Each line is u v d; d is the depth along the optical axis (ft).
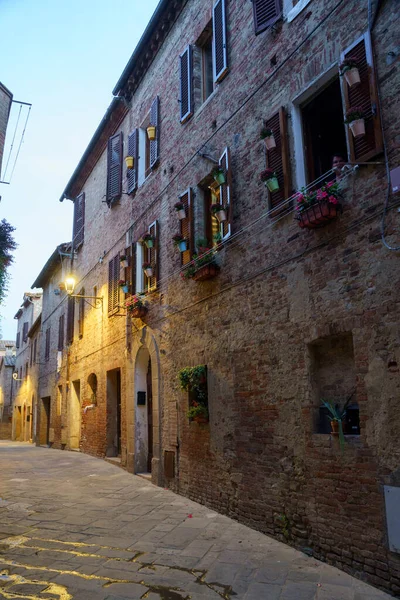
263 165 25.11
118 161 49.52
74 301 66.54
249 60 27.17
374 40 18.76
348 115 18.40
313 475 19.89
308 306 20.99
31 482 36.83
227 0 30.04
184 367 31.94
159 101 40.27
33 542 21.88
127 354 43.39
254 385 24.18
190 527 23.90
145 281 41.93
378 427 17.10
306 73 22.45
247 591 16.29
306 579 17.17
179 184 35.27
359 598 15.61
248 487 24.09
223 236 27.81
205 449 28.66
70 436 63.98
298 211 20.74
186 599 15.74
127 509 27.78
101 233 55.16
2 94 46.85
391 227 17.37
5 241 39.37
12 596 16.02
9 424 136.05
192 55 34.47
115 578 17.57
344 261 19.33
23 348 121.70
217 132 30.14
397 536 15.92
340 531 18.28
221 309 27.86
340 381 19.95
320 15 21.89
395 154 17.40
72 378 64.80
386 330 17.19
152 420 39.06
